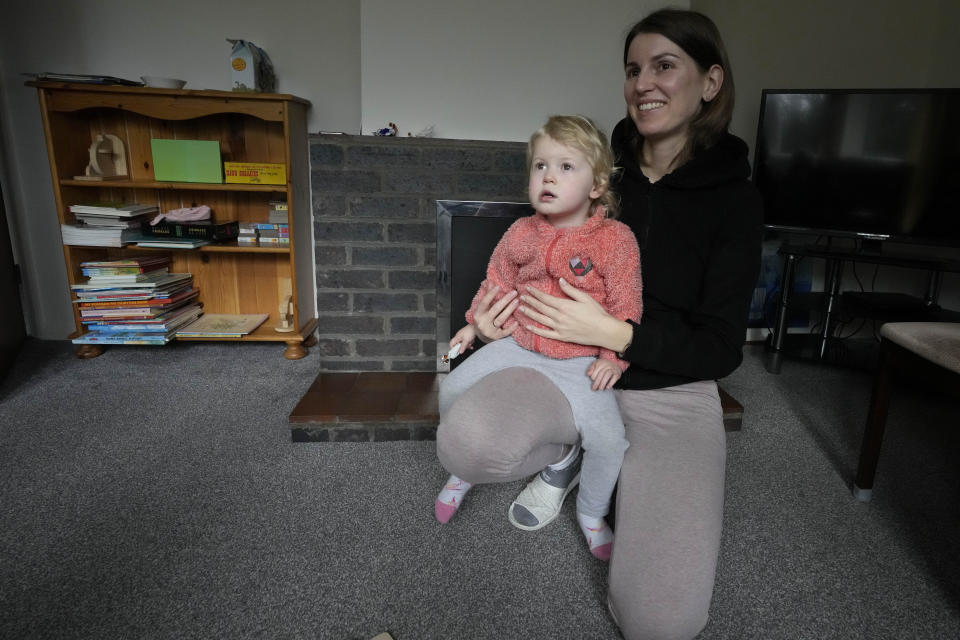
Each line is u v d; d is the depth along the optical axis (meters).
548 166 1.07
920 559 1.29
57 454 1.62
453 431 1.04
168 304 2.41
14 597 1.09
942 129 2.18
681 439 1.09
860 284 2.84
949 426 1.98
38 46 2.34
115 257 2.56
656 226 1.20
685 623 0.93
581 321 1.03
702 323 1.12
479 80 2.15
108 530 1.30
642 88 1.13
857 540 1.35
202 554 1.23
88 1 2.31
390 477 1.54
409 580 1.17
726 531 1.37
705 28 1.10
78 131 2.37
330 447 1.70
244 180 2.36
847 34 2.62
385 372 2.11
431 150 1.95
